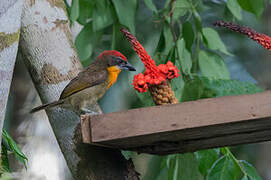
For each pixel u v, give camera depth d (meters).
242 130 8.02
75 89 9.41
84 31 11.63
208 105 7.24
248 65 17.83
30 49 9.22
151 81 8.32
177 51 11.02
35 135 14.16
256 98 7.11
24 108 15.16
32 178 13.23
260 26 18.05
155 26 13.95
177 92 11.13
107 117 7.52
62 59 9.28
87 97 9.97
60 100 9.09
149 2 11.30
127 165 8.84
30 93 15.71
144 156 13.75
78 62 9.50
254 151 17.80
